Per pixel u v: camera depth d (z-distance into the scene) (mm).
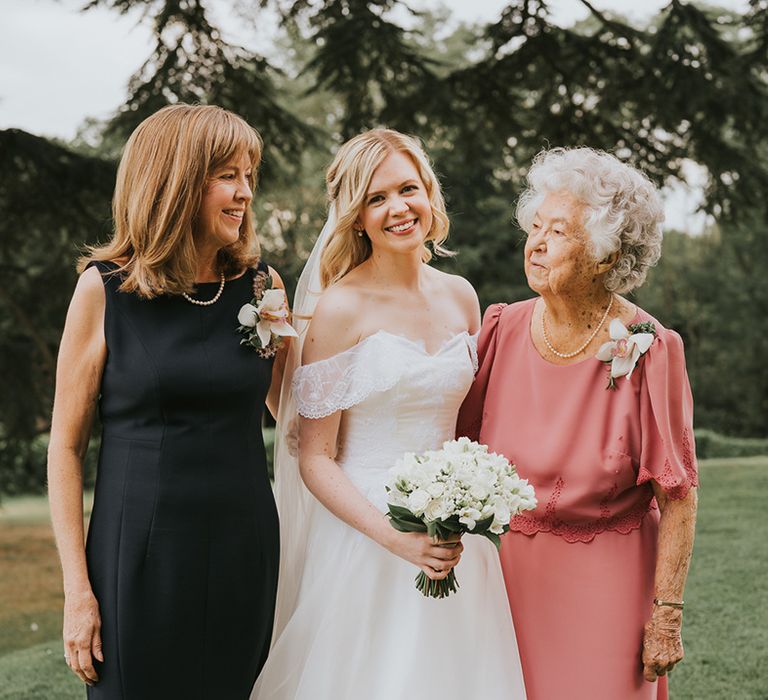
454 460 2418
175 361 2500
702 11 8859
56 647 5918
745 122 9039
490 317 2996
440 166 12992
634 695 2662
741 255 26969
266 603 2650
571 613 2713
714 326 27578
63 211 8758
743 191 9461
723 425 27312
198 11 8477
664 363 2678
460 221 20406
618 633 2668
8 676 5203
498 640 2752
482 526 2381
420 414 2818
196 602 2506
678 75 8680
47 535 13328
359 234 2900
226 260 2670
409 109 9055
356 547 2793
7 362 9930
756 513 8609
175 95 8523
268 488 2682
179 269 2518
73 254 9648
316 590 2812
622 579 2688
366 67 8852
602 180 2637
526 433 2799
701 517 8547
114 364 2514
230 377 2551
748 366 27094
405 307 2885
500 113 9219
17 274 9867
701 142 9172
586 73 9047
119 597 2471
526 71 9062
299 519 3016
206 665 2539
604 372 2732
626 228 2641
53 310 9859
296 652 2795
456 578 2742
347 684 2707
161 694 2504
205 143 2502
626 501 2713
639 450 2691
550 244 2668
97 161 8727
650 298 27922
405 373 2775
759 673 4621
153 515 2475
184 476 2500
